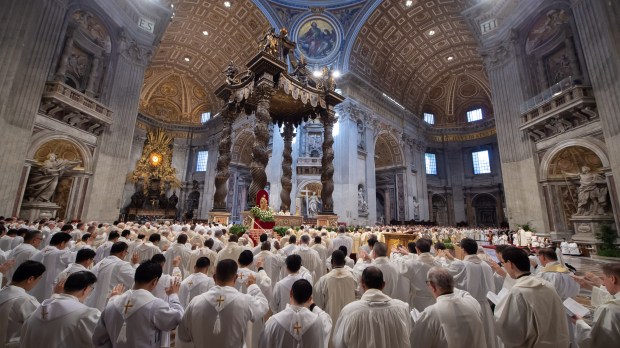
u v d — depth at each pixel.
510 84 13.03
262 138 8.16
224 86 9.31
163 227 8.76
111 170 12.47
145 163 24.05
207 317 1.99
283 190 9.86
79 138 11.29
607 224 9.45
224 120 9.60
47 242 5.80
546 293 1.89
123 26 13.44
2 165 8.57
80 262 2.95
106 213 12.12
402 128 24.66
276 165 19.61
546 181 11.17
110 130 12.59
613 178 9.04
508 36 13.31
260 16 19.55
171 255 4.47
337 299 2.88
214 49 23.05
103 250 4.53
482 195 26.27
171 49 22.70
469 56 22.88
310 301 2.00
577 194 10.55
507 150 12.90
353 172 18.66
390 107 23.59
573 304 2.15
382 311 1.87
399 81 24.84
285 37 9.48
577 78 10.36
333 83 10.19
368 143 20.38
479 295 2.90
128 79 13.56
